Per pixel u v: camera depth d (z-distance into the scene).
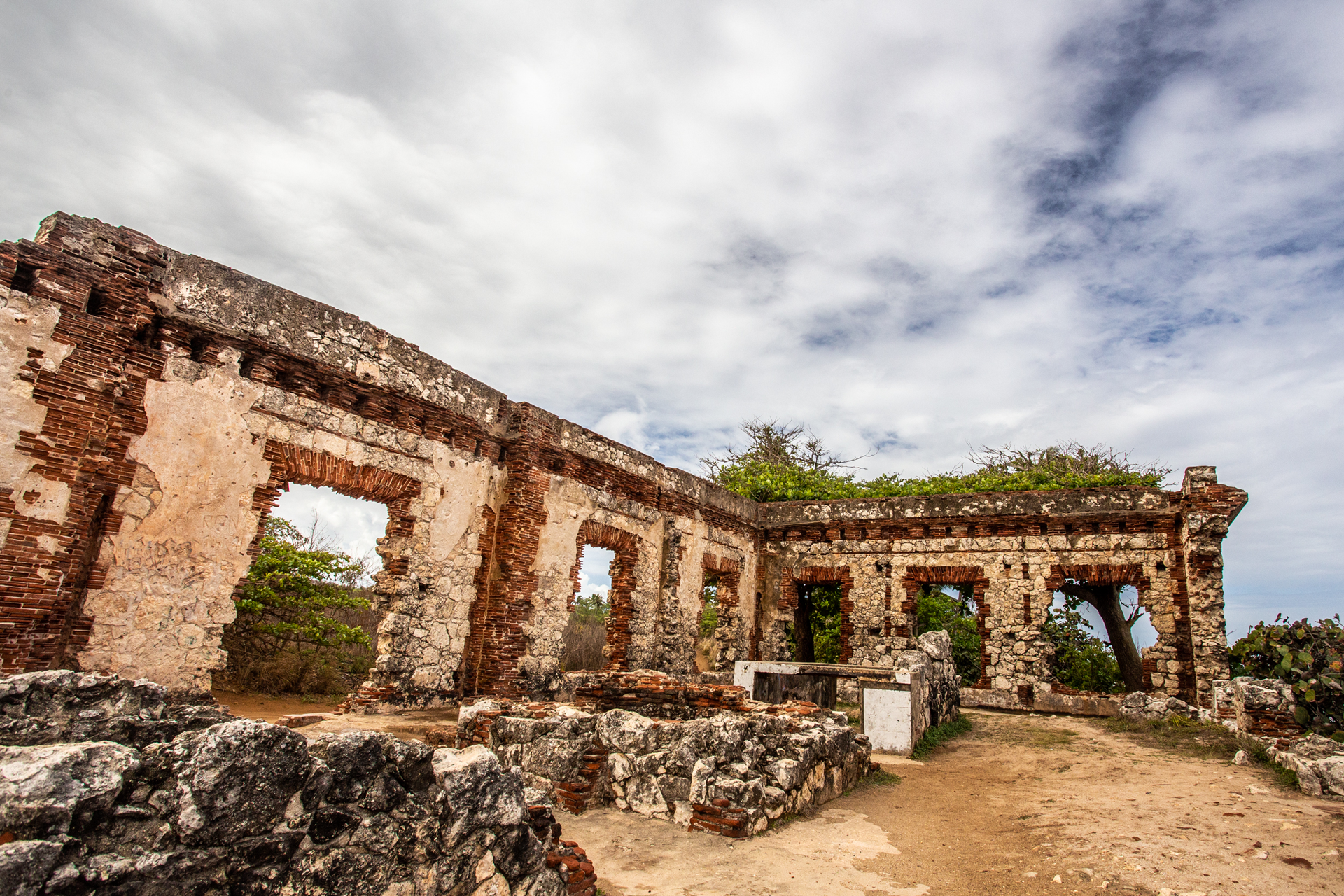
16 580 8.01
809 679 16.30
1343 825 7.05
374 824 3.71
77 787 2.93
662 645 17.84
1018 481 26.38
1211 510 16.86
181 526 9.61
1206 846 6.59
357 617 19.70
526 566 14.12
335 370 11.50
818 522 22.09
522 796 4.51
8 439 8.12
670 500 18.70
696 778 7.14
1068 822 7.59
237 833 3.27
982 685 19.34
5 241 8.33
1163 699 15.60
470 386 13.95
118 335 9.12
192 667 9.52
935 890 5.86
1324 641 12.01
